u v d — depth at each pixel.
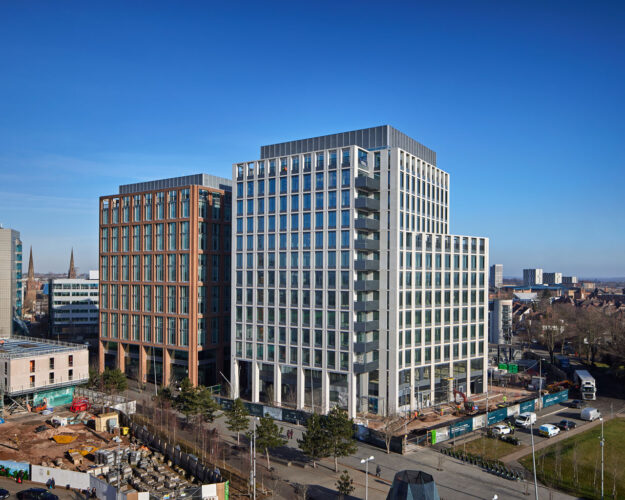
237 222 97.25
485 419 79.00
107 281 118.75
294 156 90.38
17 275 184.12
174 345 105.19
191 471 59.75
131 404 85.06
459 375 97.25
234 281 97.19
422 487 41.38
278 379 90.94
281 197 91.50
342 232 84.25
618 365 119.56
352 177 83.44
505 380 110.56
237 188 97.56
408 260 88.81
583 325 136.62
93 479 54.94
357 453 67.62
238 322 96.25
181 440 71.69
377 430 74.44
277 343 90.94
